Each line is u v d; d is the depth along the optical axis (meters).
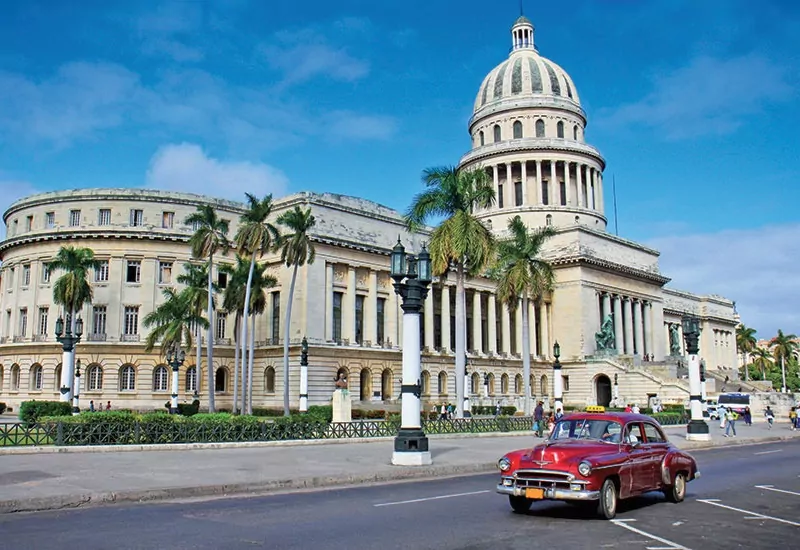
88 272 72.81
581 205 113.75
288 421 37.28
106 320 73.12
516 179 116.06
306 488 21.31
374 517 15.74
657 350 112.38
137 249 74.44
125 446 30.05
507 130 117.94
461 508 17.19
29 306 75.44
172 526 14.47
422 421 43.16
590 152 116.06
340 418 47.97
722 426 54.19
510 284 64.38
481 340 92.69
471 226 49.22
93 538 13.17
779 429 60.88
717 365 149.75
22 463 24.45
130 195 75.06
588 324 98.56
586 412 18.81
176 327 64.31
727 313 156.00
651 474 17.69
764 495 20.09
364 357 76.56
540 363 98.50
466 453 31.91
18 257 77.62
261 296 63.75
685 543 13.32
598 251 102.69
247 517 15.62
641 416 18.78
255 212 58.44
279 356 73.31
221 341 77.12
